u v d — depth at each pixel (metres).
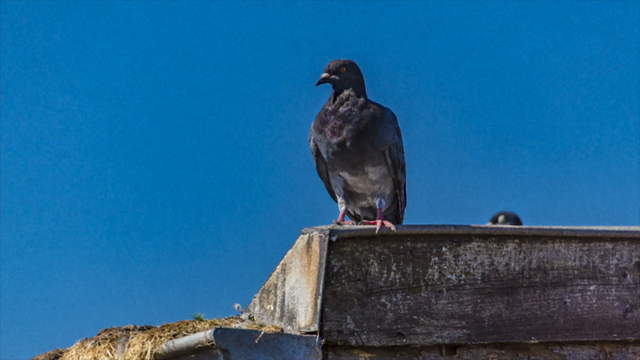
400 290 8.42
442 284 8.63
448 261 8.70
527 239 9.11
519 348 9.09
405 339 8.37
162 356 8.48
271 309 8.89
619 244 9.59
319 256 8.12
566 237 9.27
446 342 8.55
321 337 7.99
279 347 7.73
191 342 7.84
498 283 8.90
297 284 8.41
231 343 7.52
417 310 8.47
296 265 8.47
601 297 9.39
